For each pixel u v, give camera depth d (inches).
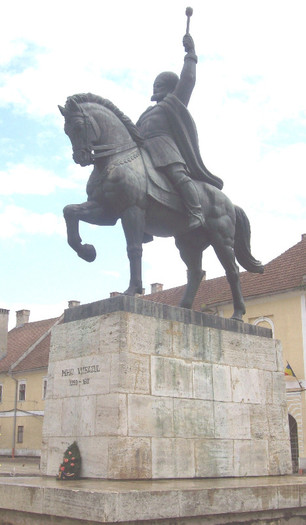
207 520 192.7
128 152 268.7
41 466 250.4
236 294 312.0
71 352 253.4
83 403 240.4
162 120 292.4
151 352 243.8
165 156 281.0
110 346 236.8
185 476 242.1
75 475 228.1
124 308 240.8
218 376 269.7
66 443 241.6
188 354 259.0
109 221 275.6
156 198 270.1
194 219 277.6
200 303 1027.3
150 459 231.3
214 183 311.0
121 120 275.3
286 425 298.5
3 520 202.1
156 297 1273.4
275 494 213.9
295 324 880.3
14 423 1373.0
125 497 170.9
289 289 885.8
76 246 259.4
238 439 270.1
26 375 1393.9
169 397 245.3
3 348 1536.7
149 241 300.4
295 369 862.5
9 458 1280.8
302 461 816.9
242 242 327.0
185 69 301.0
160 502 178.4
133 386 233.1
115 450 221.6
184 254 315.9
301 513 223.6
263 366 295.1
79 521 174.7
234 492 200.2
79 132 256.2
